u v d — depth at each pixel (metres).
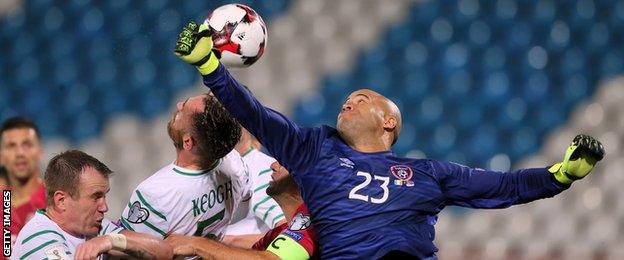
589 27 45.03
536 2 45.81
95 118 45.56
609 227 37.62
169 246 14.82
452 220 37.81
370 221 15.21
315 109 43.88
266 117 14.81
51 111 46.38
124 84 46.34
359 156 15.67
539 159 40.94
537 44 44.69
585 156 15.58
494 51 44.62
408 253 15.18
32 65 48.25
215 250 15.13
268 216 19.08
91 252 14.02
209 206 16.28
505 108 42.81
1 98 47.47
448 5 46.19
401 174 15.59
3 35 49.44
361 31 46.16
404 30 45.84
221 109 15.73
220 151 15.84
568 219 37.75
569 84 43.22
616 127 41.25
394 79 44.44
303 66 45.38
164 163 42.50
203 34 13.80
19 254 15.07
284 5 47.25
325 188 15.34
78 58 47.84
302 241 15.73
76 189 15.01
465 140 42.03
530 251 36.97
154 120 44.50
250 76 45.16
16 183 23.53
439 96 43.53
